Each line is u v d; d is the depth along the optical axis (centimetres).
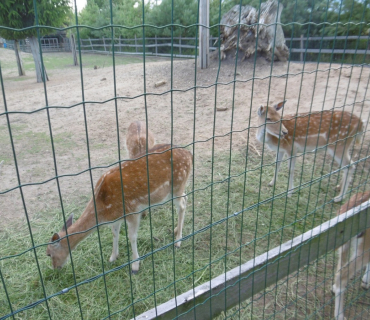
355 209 234
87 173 542
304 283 306
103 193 309
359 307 283
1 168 568
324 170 525
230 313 274
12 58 2480
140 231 390
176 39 1975
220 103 860
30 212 430
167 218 412
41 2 1370
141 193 325
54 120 846
